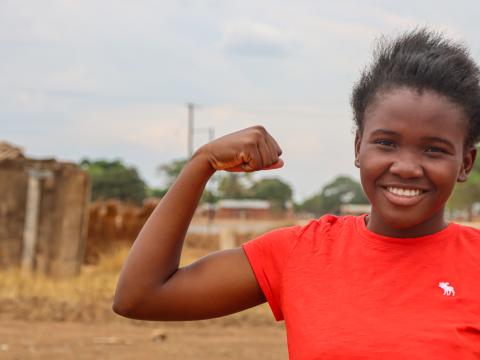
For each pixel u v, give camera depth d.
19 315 10.75
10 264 15.14
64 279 14.27
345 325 2.19
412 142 2.22
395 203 2.22
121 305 2.44
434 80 2.23
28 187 15.27
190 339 9.49
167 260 2.42
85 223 15.29
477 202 58.12
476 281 2.20
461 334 2.14
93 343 9.04
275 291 2.39
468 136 2.28
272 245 2.41
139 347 8.89
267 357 8.47
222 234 21.39
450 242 2.26
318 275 2.29
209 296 2.43
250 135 2.34
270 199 101.62
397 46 2.35
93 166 80.19
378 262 2.26
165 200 2.43
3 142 16.45
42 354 8.34
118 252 17.95
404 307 2.18
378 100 2.27
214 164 2.38
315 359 2.19
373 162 2.25
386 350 2.14
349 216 2.43
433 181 2.21
